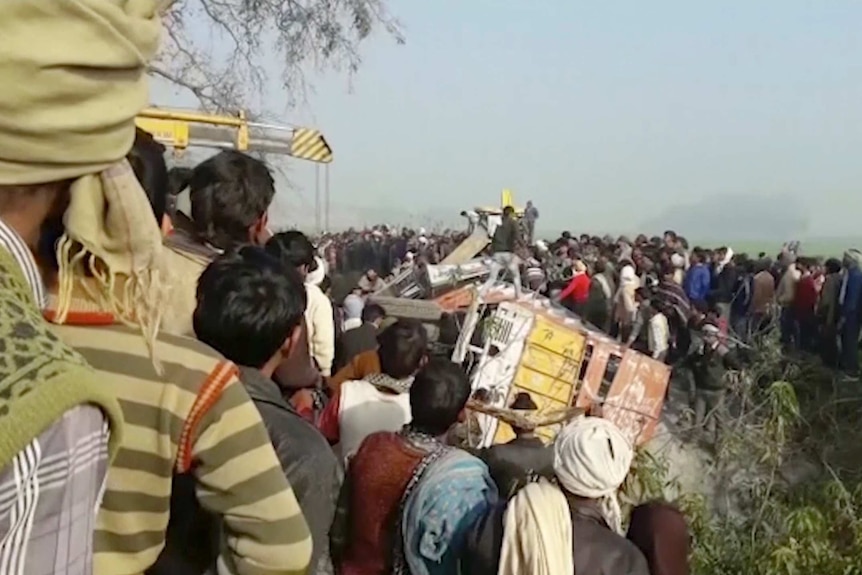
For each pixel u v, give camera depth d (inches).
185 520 79.6
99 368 68.4
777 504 410.3
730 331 657.6
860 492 402.0
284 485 75.5
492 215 884.0
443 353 498.9
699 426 502.6
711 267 856.3
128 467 69.7
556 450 134.3
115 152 52.0
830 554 366.9
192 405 70.8
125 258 60.9
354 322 496.7
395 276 762.8
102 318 66.7
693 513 382.3
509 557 120.5
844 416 497.0
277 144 318.7
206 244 138.7
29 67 47.0
